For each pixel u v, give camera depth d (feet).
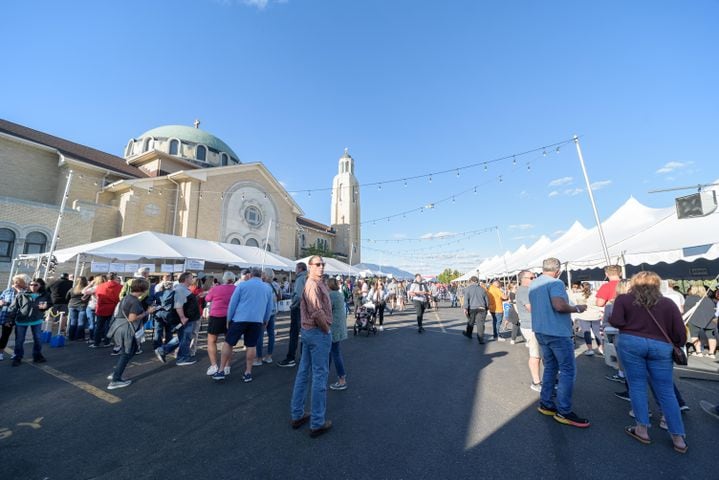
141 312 16.37
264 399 14.16
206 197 79.36
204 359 21.42
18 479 8.36
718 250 20.51
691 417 12.64
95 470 8.83
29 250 50.31
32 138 68.18
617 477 8.59
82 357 21.71
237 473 8.70
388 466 9.02
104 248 33.73
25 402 13.73
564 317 12.25
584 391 15.60
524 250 66.69
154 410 12.94
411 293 34.22
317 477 8.48
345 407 13.33
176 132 101.76
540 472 8.78
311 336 11.27
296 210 105.60
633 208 34.24
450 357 22.50
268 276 21.04
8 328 20.72
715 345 24.57
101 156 81.46
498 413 12.76
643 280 10.94
